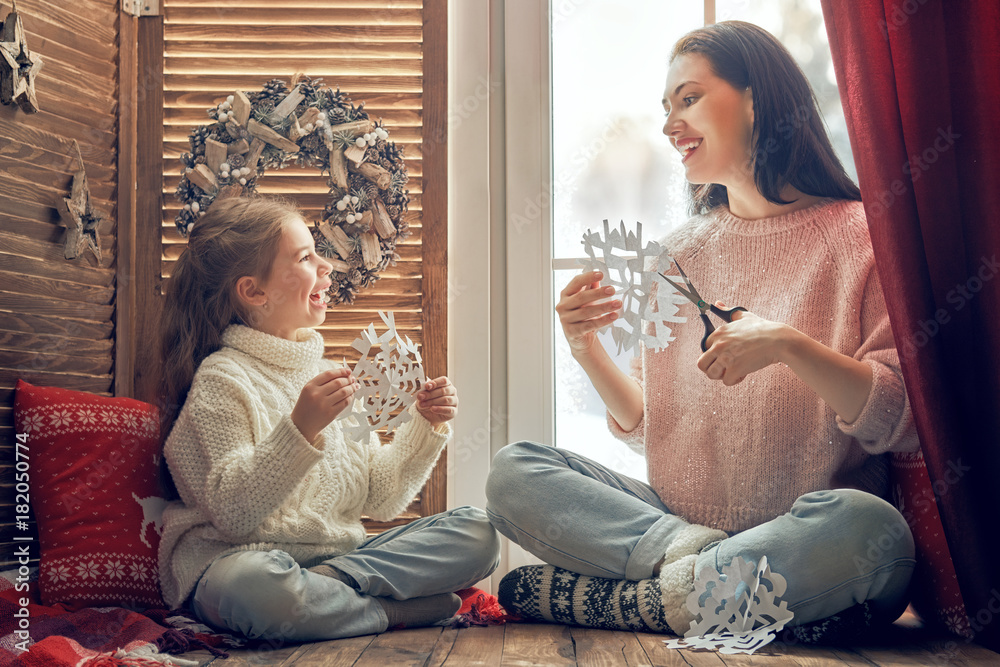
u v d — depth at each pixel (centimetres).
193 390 142
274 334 155
